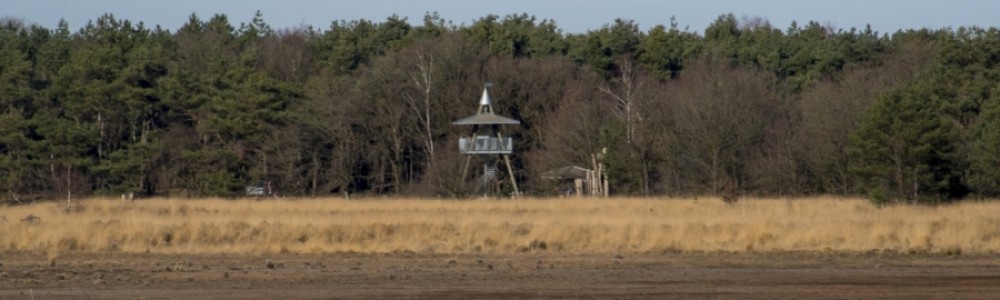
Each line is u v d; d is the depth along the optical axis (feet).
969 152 645.10
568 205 596.29
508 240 379.76
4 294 253.24
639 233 390.83
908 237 379.35
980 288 265.13
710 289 263.08
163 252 358.43
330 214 527.81
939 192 561.02
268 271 301.84
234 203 649.20
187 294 253.44
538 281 279.28
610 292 256.93
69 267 312.71
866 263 325.42
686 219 451.53
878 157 572.10
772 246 369.09
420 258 339.57
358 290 260.21
